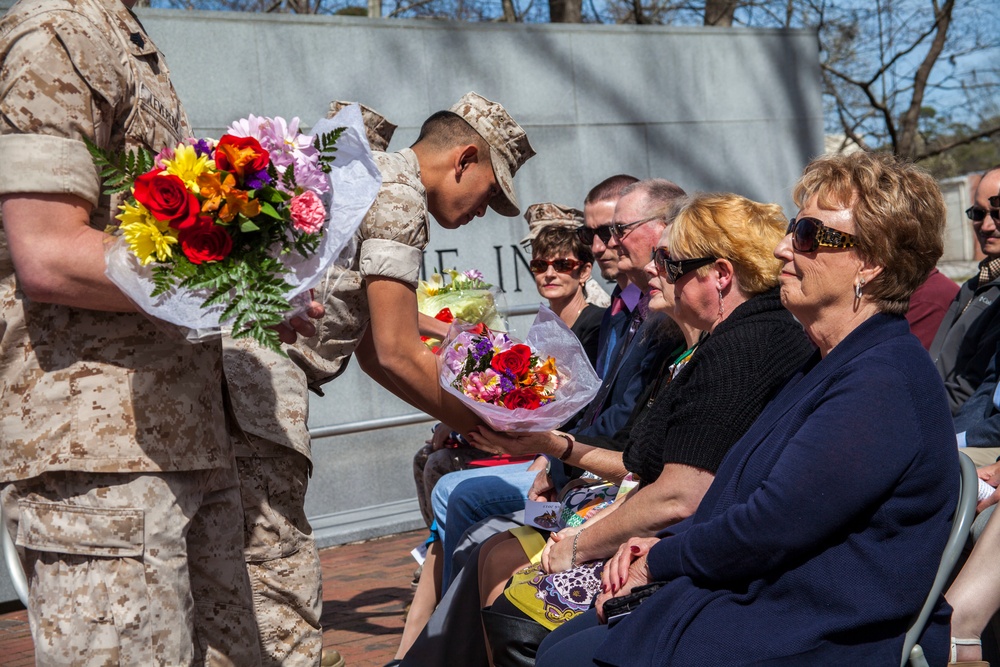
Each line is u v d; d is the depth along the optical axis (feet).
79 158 6.66
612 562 8.44
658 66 26.35
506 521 11.50
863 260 7.45
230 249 6.57
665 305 9.86
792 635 6.98
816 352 7.93
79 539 6.87
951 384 14.71
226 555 8.06
